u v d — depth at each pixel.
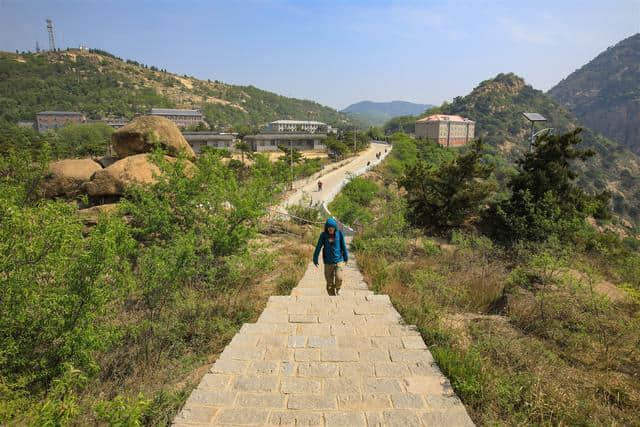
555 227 15.29
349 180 33.22
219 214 8.60
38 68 164.00
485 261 10.09
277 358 4.07
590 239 17.56
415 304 6.11
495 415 3.31
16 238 4.10
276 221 15.97
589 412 3.46
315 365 3.91
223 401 3.29
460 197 18.97
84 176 13.35
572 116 153.38
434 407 3.20
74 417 3.35
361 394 3.38
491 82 161.88
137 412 2.83
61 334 4.20
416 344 4.42
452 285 7.52
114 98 153.12
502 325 5.70
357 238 14.38
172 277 6.08
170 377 4.30
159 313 5.69
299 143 85.75
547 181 18.64
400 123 156.38
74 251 4.51
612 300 6.70
